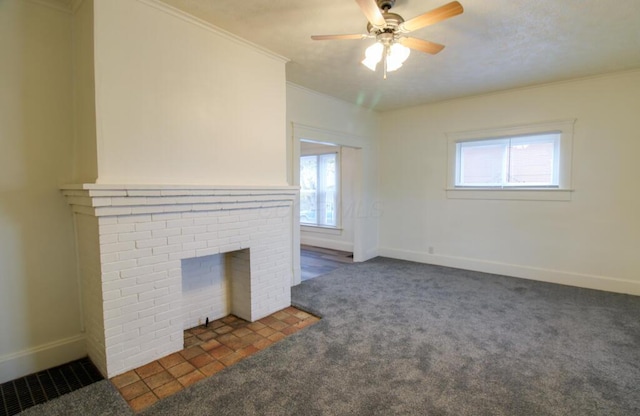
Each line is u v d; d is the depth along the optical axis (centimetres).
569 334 271
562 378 211
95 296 218
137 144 217
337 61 325
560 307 329
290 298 340
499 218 448
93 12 198
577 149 388
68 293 238
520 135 423
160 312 234
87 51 208
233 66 272
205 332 279
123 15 208
